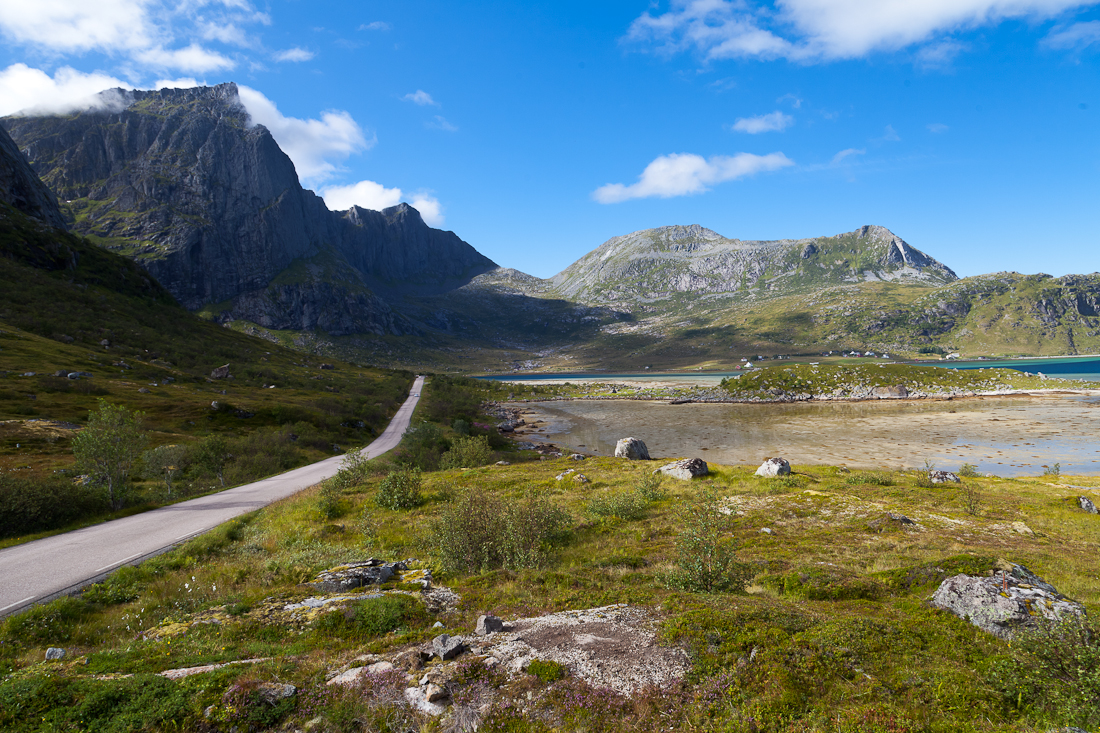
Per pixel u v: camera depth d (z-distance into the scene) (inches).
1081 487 1310.3
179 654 348.8
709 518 585.9
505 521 698.8
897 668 282.7
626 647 313.3
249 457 1893.5
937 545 717.3
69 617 465.4
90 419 1095.6
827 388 5315.0
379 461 1886.1
